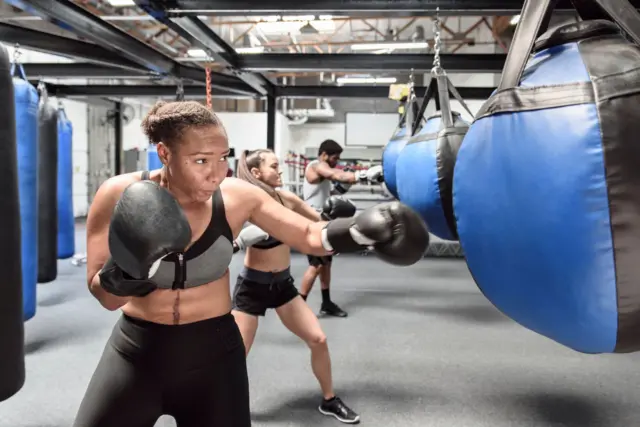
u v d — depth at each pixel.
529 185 0.92
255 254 1.91
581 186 0.87
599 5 1.02
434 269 5.09
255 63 3.61
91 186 9.45
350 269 5.10
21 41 3.06
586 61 0.97
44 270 3.58
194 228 0.94
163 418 1.96
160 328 0.97
